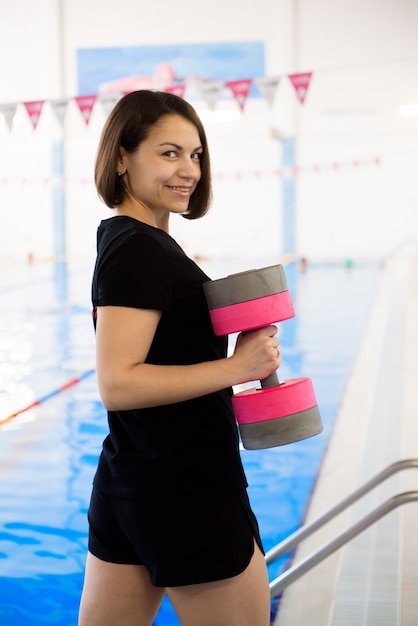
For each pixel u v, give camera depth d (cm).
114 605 147
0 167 1633
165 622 268
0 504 368
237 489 141
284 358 686
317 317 895
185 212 159
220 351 147
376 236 1588
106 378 133
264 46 1552
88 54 1571
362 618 248
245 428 146
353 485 379
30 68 1580
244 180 1605
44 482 396
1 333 823
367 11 1522
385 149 1562
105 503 146
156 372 133
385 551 296
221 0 1545
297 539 228
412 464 218
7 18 1568
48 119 1602
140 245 135
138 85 1570
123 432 144
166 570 138
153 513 138
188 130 147
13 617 271
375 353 694
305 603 261
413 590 261
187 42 1558
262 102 1575
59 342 772
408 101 1537
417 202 1566
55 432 480
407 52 1523
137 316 133
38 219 1642
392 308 938
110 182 148
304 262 1427
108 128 148
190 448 139
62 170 1619
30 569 305
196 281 141
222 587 138
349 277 1284
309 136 1577
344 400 542
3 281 1274
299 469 409
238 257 1630
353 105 1552
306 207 1599
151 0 1553
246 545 140
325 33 1536
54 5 1555
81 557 315
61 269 1452
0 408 538
